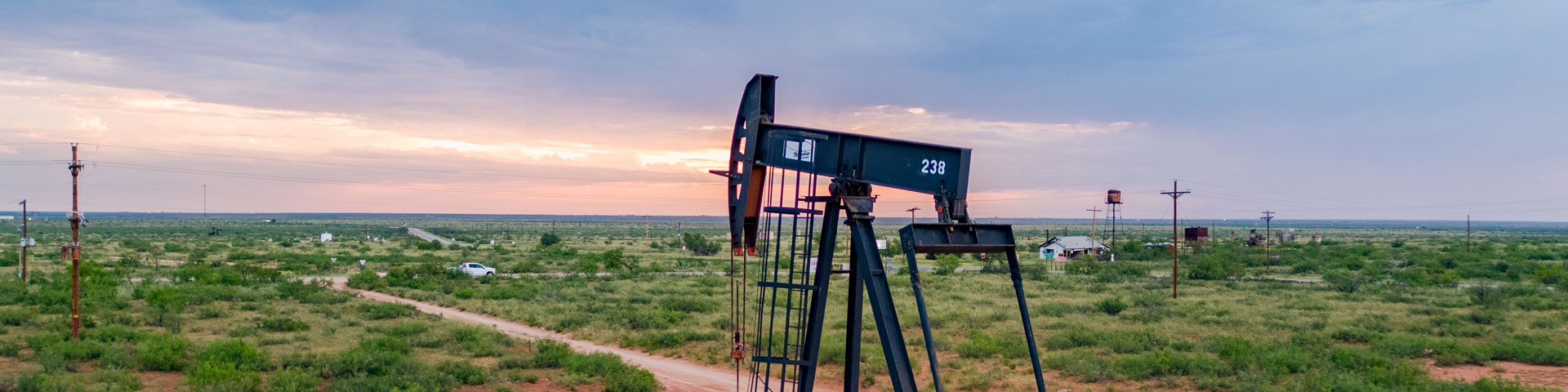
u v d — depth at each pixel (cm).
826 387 2606
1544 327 3800
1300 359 2742
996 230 1397
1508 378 2611
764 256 1634
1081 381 2625
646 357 3244
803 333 1523
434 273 7400
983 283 6894
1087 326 3956
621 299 5525
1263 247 12450
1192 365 2698
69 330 3341
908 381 1366
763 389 2588
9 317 3638
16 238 14138
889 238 15938
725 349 3319
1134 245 12156
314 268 8688
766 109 1589
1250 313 4528
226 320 4041
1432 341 3192
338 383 2438
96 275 5644
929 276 7644
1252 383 2419
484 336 3519
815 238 10569
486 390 2511
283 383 2333
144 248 11644
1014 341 3375
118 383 2342
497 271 8444
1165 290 6216
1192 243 12175
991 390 2545
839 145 1473
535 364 2953
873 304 1409
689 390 2616
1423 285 6625
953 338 3647
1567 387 2477
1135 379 2636
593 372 2766
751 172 1567
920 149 1399
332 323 4044
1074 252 11594
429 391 2392
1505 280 7262
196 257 9481
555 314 4603
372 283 6544
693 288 6372
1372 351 3036
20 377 2214
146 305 4497
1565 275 6719
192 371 2511
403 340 3369
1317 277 8025
